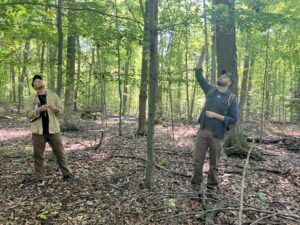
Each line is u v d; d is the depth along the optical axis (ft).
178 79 26.86
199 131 15.88
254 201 14.94
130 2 31.40
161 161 21.79
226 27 16.56
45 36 22.72
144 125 35.86
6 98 78.38
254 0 16.78
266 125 42.37
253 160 23.88
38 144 17.20
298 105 33.68
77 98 41.55
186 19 15.38
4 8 15.85
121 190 16.05
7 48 24.82
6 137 34.47
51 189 16.31
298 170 21.58
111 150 25.93
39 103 17.16
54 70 29.78
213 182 15.66
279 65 54.90
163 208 13.96
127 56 35.96
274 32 29.32
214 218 12.85
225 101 15.42
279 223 12.44
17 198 15.21
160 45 31.81
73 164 20.86
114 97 75.05
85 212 13.83
